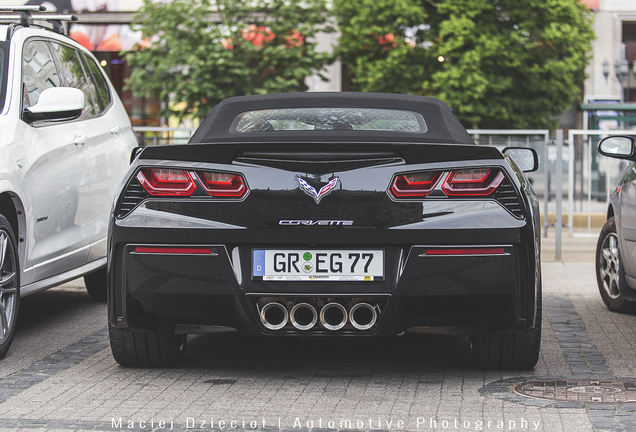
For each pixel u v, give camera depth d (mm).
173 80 21656
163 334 4934
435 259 4316
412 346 5828
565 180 13109
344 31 23703
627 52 29266
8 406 4258
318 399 4383
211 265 4387
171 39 21141
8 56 6168
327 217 4328
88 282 7805
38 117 5945
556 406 4211
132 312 4555
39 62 6574
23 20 6750
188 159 4461
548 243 13008
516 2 22125
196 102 21969
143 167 4508
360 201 4324
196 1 22125
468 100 22281
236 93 21641
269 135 5414
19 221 5719
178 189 4441
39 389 4621
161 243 4441
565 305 7797
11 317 5516
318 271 4363
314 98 5855
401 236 4312
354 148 4367
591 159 12914
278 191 4355
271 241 4355
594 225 12984
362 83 24297
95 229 6918
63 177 6301
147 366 5156
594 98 26438
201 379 4840
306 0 22625
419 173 4363
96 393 4523
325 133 5422
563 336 6242
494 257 4344
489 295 4367
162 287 4445
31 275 5910
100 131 7145
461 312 4398
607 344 5926
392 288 4348
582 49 22484
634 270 6594
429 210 4336
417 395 4461
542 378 4844
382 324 4383
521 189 4449
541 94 23109
